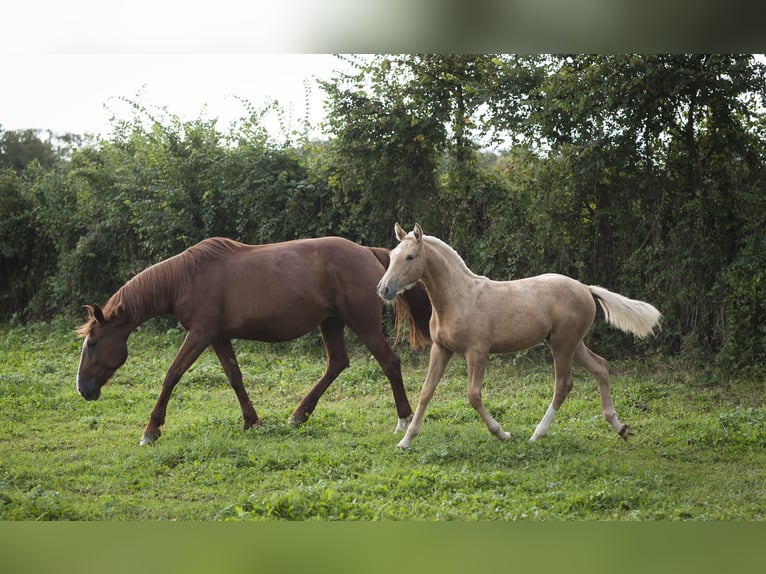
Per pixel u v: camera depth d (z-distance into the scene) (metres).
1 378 8.95
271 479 5.53
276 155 12.02
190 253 7.03
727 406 7.99
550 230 9.89
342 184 11.00
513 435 6.64
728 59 8.84
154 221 12.46
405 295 7.09
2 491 5.14
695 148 9.48
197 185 12.57
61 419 7.69
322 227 11.55
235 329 6.95
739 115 9.37
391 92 10.72
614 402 8.09
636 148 9.46
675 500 4.95
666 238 9.68
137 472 5.78
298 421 7.18
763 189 9.20
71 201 14.34
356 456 5.98
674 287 9.56
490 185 10.52
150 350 11.32
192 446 6.23
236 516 4.65
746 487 5.26
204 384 9.24
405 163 10.70
